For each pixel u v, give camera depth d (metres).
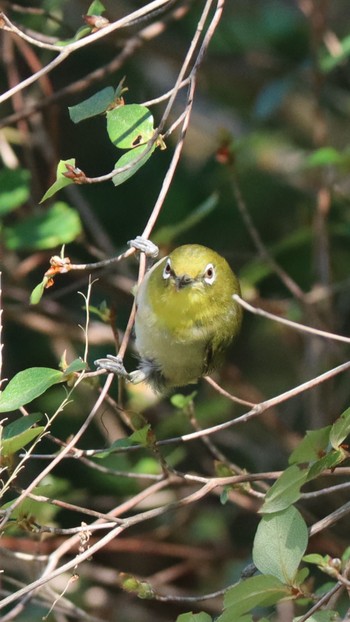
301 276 14.32
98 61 13.97
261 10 15.93
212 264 8.52
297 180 14.73
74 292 13.75
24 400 6.11
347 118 15.60
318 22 12.16
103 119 14.05
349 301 13.81
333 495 11.95
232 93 15.63
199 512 12.55
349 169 11.18
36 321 12.12
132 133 6.48
